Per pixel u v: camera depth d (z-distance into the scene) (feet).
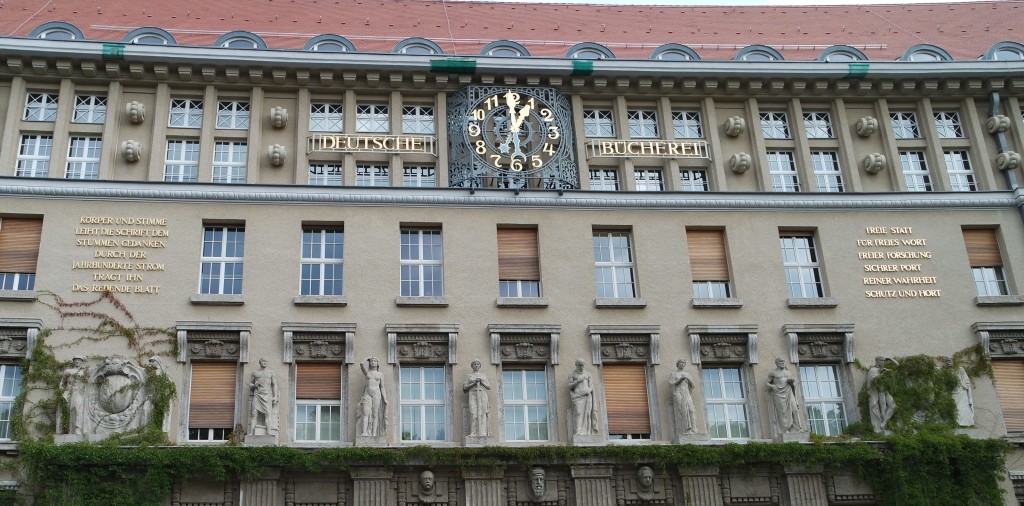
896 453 94.73
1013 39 126.93
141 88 104.73
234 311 95.71
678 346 99.81
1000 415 99.96
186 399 92.79
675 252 103.45
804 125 111.75
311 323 95.71
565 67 107.76
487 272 100.32
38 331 92.43
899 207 107.45
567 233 102.83
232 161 104.17
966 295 104.58
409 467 90.94
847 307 103.24
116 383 90.12
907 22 133.90
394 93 107.45
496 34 123.24
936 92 113.39
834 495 94.58
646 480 91.86
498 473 91.30
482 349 97.40
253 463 87.71
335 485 90.07
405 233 102.12
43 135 102.63
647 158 108.58
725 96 111.45
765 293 102.83
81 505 85.05
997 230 108.27
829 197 106.73
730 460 93.04
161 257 96.94
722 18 134.00
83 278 95.25
